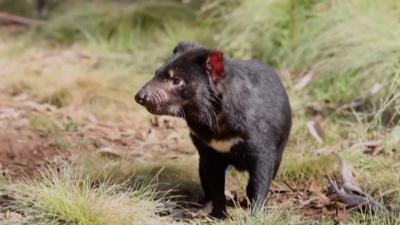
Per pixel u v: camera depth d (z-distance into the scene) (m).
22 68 14.48
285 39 13.79
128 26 16.64
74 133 11.24
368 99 11.41
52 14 20.16
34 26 18.61
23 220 7.48
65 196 7.69
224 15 15.15
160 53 15.30
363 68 11.95
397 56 11.59
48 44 17.45
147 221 7.66
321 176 9.20
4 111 12.12
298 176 9.20
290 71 13.21
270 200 8.66
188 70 7.48
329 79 12.37
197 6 17.09
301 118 11.32
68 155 10.06
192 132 7.95
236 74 7.77
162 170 9.20
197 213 8.20
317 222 7.62
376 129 10.76
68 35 17.61
